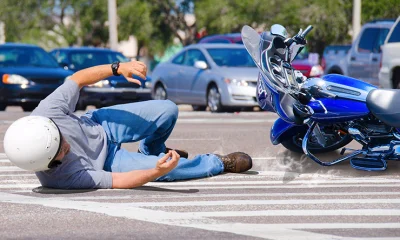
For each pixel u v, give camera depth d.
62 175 18.30
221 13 101.94
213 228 14.54
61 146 17.73
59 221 15.19
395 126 20.00
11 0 116.75
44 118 17.64
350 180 20.22
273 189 18.84
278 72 20.45
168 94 54.44
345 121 20.83
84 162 18.42
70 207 16.45
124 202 17.02
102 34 119.19
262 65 20.39
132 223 14.98
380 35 54.94
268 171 21.56
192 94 52.22
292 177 20.64
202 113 48.22
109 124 19.25
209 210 16.19
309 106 20.75
